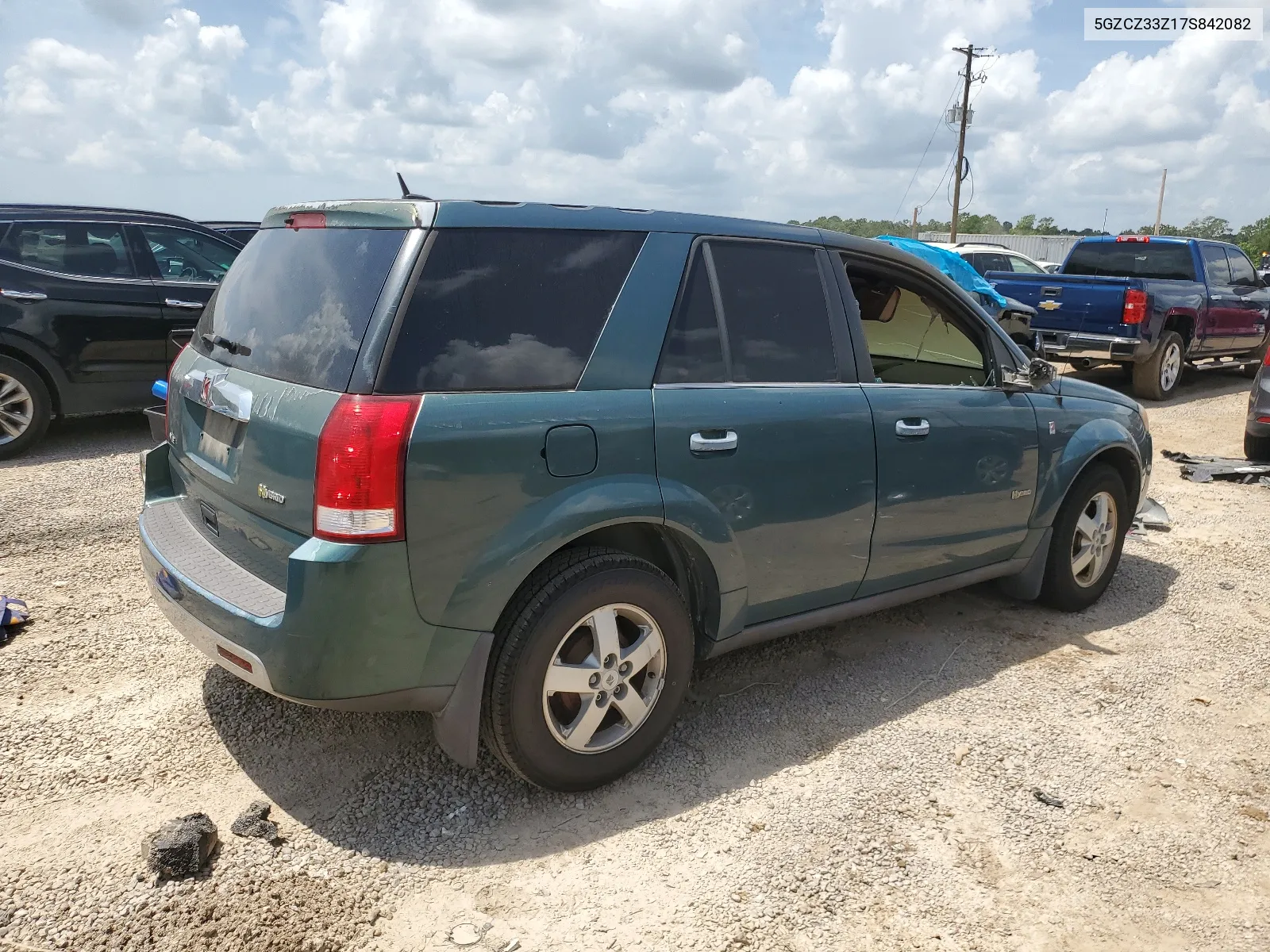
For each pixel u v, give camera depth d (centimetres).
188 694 363
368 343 262
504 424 271
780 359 346
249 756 323
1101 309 1116
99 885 256
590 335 297
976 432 405
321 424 256
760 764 332
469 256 280
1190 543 610
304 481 260
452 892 262
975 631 457
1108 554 489
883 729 359
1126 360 1117
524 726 285
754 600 343
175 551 314
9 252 714
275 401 276
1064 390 472
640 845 285
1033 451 434
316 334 279
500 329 280
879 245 390
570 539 285
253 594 277
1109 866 284
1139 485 505
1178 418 1061
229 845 275
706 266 330
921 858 284
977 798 316
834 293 369
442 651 271
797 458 338
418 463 256
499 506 271
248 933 242
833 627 455
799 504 342
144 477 367
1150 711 381
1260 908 268
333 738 337
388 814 295
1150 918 263
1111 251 1294
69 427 839
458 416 264
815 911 259
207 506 321
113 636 411
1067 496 462
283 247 318
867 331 454
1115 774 334
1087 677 410
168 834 264
